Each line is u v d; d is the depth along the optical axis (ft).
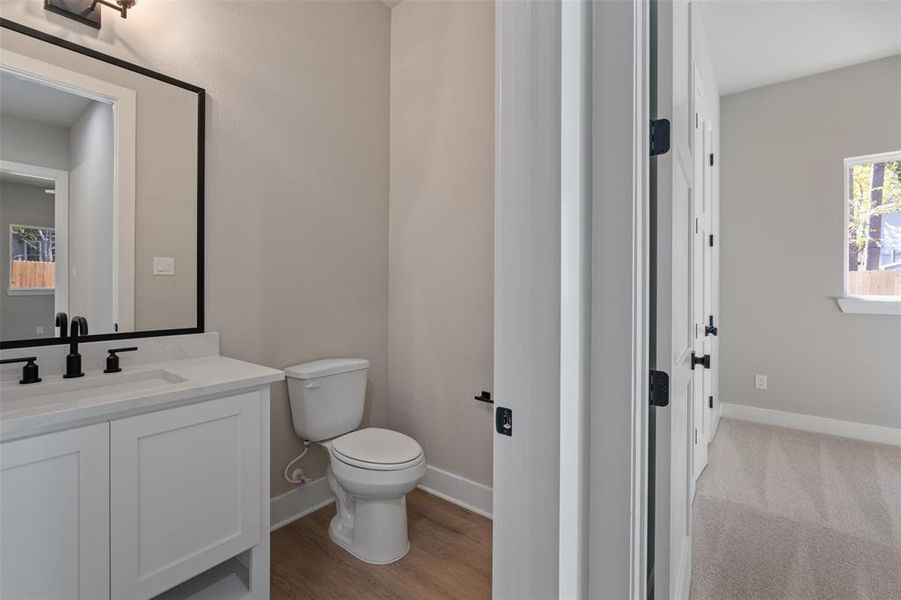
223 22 6.05
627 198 2.63
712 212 9.88
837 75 10.73
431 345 7.86
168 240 5.49
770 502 7.77
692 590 5.54
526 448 2.43
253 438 4.73
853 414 10.72
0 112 4.34
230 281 6.15
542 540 2.40
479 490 7.25
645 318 2.83
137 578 3.85
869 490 8.17
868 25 8.86
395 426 8.41
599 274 2.71
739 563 6.08
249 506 4.69
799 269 11.30
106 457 3.67
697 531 6.88
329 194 7.41
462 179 7.38
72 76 4.76
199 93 5.75
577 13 2.52
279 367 6.74
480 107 7.13
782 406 11.59
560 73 2.34
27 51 4.48
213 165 5.95
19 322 4.44
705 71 8.43
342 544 6.22
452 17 7.48
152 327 5.36
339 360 7.27
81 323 4.72
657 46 3.29
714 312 10.44
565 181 2.37
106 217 5.00
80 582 3.54
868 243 10.69
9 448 3.20
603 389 2.70
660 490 3.25
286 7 6.79
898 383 10.23
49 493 3.39
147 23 5.33
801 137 11.21
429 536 6.53
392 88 8.41
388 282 8.49
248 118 6.33
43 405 3.59
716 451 10.00
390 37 8.43
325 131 7.33
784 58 10.19
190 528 4.21
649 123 3.00
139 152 5.24
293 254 6.91
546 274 2.37
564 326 2.37
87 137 4.86
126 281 5.15
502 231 2.51
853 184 10.85
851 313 10.70
